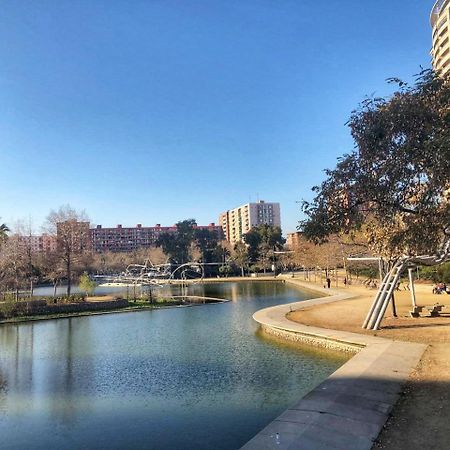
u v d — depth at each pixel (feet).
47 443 38.65
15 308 136.15
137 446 37.14
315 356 65.98
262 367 61.11
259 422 41.27
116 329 107.86
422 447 26.48
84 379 59.88
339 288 188.65
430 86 26.66
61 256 199.62
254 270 376.48
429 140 24.44
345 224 28.89
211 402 47.42
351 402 35.68
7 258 183.01
